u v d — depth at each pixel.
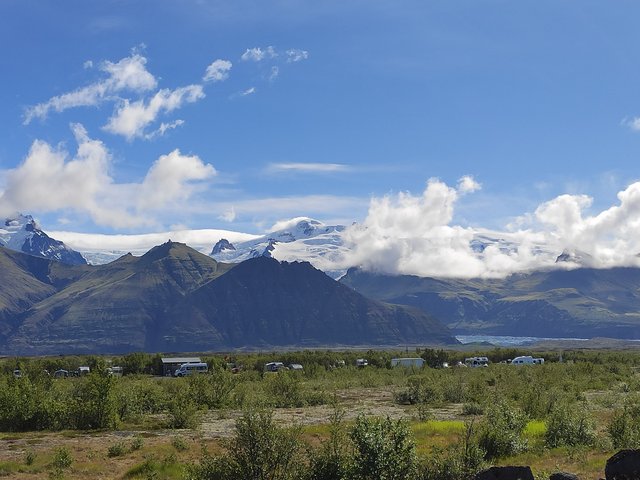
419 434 41.41
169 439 48.00
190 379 79.56
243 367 172.12
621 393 72.75
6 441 48.91
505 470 22.30
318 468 23.09
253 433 22.84
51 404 57.53
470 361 176.12
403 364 164.88
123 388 67.88
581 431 38.03
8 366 163.75
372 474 22.50
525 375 93.88
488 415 39.75
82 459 40.00
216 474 22.91
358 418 23.69
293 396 77.38
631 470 22.48
